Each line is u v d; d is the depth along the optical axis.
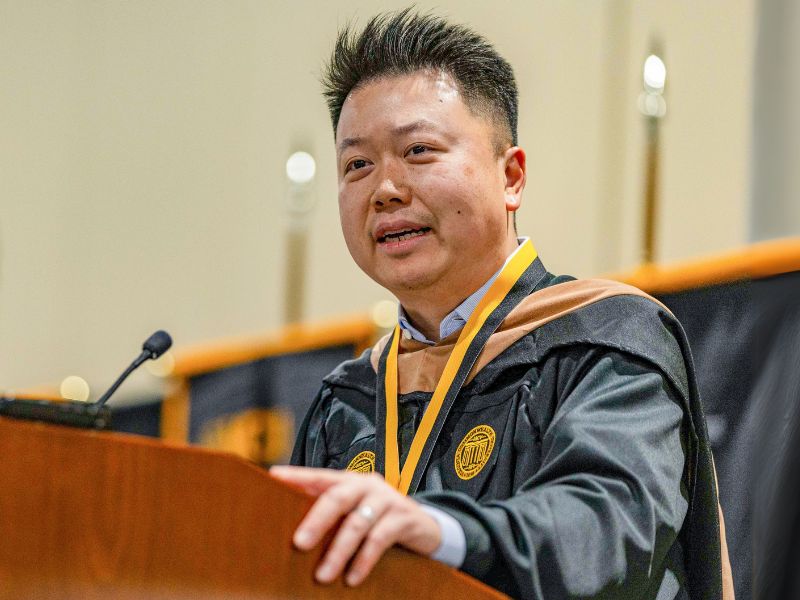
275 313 8.77
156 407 6.64
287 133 9.05
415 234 3.78
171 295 9.09
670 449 3.23
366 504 2.44
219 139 9.21
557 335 3.63
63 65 9.50
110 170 9.37
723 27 7.76
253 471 2.32
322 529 2.36
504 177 3.94
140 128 9.38
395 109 3.79
